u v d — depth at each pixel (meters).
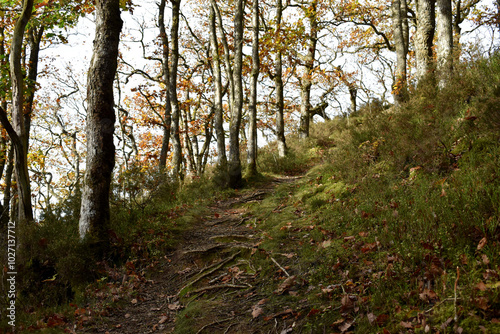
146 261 6.27
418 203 4.68
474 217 3.54
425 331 2.59
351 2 18.55
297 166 16.02
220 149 13.55
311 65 19.44
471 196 3.96
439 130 6.05
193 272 5.80
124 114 19.33
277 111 17.70
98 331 4.31
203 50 21.47
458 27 20.62
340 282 3.90
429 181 5.24
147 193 8.48
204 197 11.25
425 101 7.81
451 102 6.67
